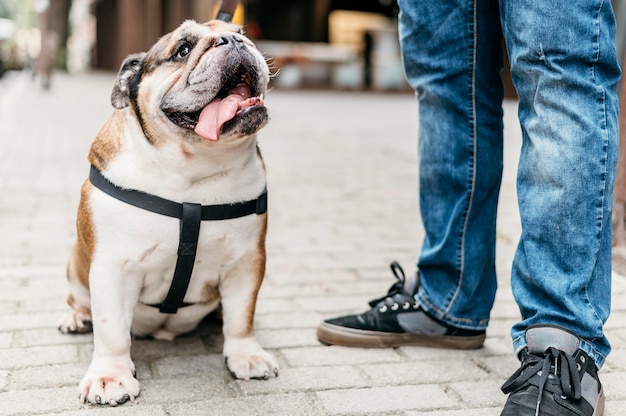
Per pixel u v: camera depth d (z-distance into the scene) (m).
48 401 2.11
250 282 2.36
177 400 2.14
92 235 2.20
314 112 12.85
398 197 5.51
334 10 22.72
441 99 2.41
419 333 2.56
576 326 1.94
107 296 2.19
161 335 2.62
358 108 14.03
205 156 2.12
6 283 3.20
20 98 15.45
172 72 2.09
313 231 4.38
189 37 2.14
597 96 1.92
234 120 2.00
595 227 1.94
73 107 13.23
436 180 2.47
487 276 2.52
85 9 47.19
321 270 3.57
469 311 2.52
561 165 1.92
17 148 7.54
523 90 2.04
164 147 2.11
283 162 7.08
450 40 2.36
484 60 2.37
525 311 2.05
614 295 3.11
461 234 2.45
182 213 2.16
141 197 2.14
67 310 2.88
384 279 3.45
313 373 2.36
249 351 2.38
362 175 6.46
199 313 2.50
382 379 2.31
